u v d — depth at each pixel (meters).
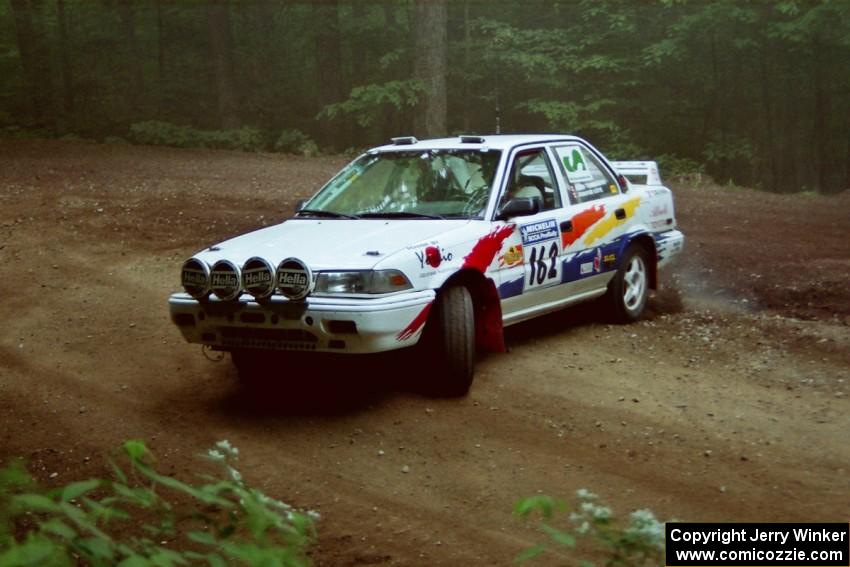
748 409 6.45
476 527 4.88
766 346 7.89
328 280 6.23
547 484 5.37
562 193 8.02
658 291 10.09
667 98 25.59
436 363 6.69
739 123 25.92
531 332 8.53
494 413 6.49
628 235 8.61
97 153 22.31
